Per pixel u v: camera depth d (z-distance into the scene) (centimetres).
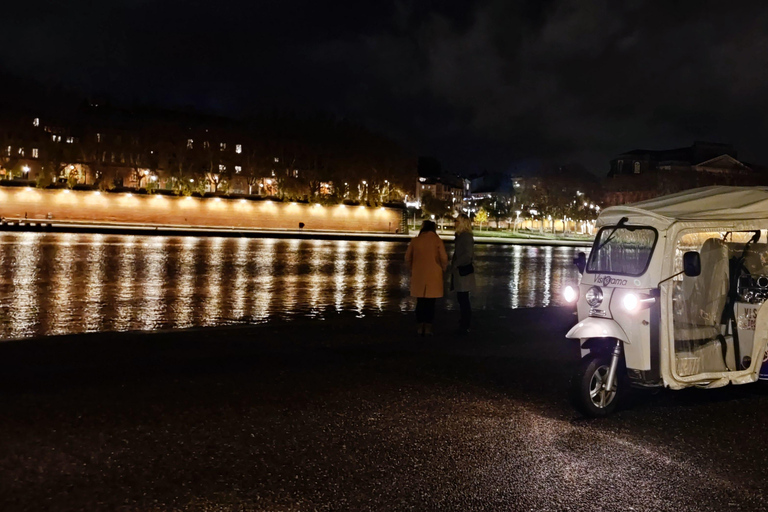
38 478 498
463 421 681
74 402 699
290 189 10700
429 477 530
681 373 739
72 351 964
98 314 1448
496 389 816
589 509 481
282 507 466
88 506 455
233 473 522
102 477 504
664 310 713
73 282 2072
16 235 5094
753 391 845
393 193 12331
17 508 448
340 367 910
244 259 3459
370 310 1650
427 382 841
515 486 518
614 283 734
